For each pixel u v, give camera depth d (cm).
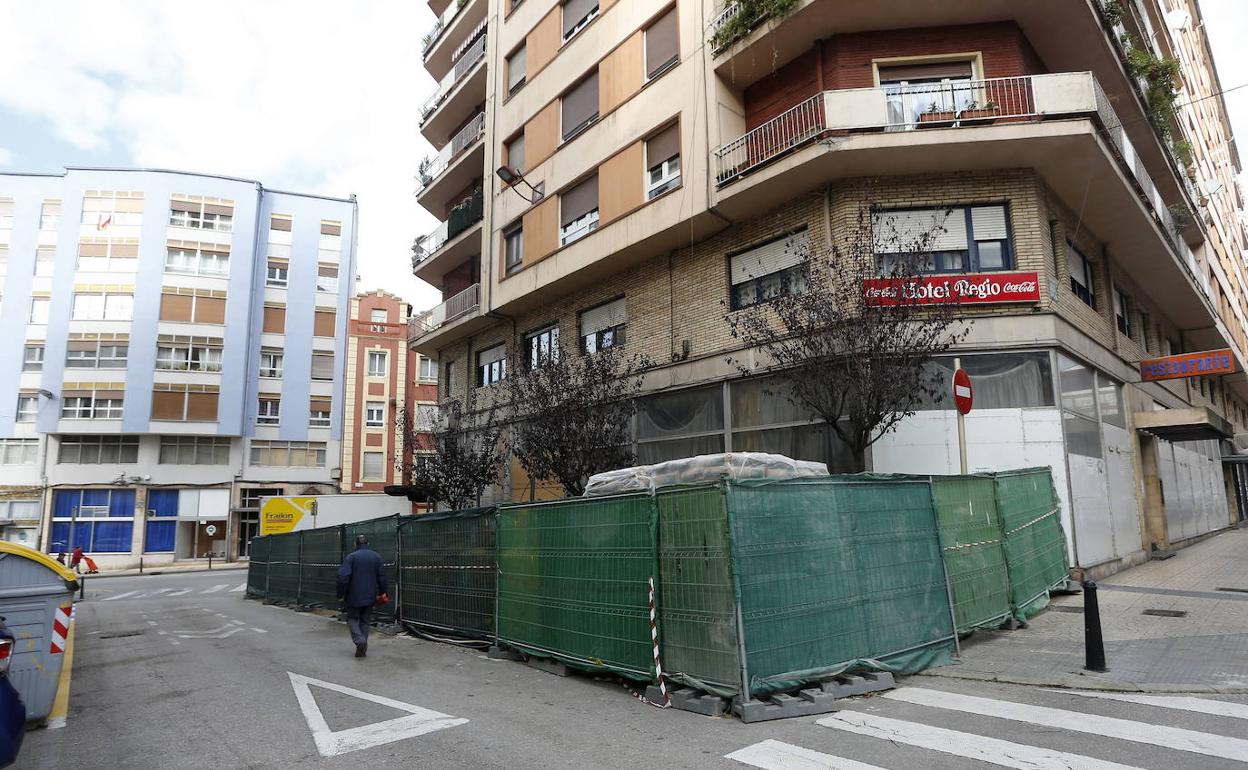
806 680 575
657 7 1526
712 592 571
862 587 642
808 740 486
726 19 1364
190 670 843
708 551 579
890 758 447
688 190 1393
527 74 1945
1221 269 3062
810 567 605
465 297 2178
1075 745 457
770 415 1298
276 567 1775
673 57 1487
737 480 573
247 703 657
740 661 541
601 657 686
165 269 3875
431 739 521
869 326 981
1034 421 1146
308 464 4012
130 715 632
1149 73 1683
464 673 764
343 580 901
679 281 1515
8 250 3881
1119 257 1662
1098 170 1219
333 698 662
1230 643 707
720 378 1375
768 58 1352
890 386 976
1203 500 2211
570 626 737
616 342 1673
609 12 1653
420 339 2409
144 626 1332
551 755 478
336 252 4303
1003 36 1248
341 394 4128
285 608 1596
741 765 444
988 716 525
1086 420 1279
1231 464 2850
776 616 571
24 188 3956
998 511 873
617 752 479
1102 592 1055
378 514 2680
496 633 865
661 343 1536
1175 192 2012
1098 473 1292
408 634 1078
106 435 3731
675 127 1467
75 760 507
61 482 3644
